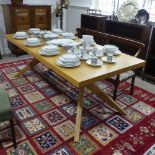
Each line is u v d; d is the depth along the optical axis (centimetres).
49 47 193
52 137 175
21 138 172
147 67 302
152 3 326
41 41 240
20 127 186
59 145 167
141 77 314
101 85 278
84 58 183
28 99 234
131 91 254
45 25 396
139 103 237
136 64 179
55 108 218
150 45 288
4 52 404
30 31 286
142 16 316
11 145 164
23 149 161
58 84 274
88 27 399
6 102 146
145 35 294
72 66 164
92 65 170
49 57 184
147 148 169
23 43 227
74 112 212
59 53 196
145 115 214
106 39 277
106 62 179
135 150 166
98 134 182
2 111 137
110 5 383
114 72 162
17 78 288
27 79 286
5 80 280
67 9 470
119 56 199
